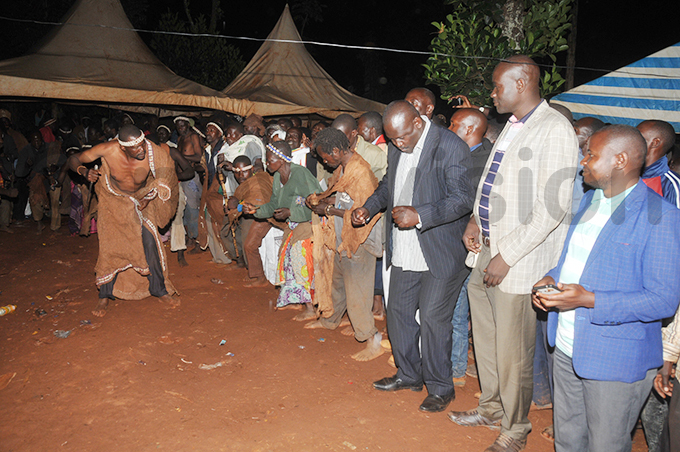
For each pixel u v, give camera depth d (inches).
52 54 343.0
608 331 93.6
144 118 465.7
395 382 157.6
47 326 197.3
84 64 346.0
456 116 158.4
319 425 138.0
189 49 582.9
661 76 244.5
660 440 121.6
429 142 136.7
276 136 227.9
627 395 95.3
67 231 354.0
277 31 457.7
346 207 167.5
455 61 224.4
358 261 167.2
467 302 161.9
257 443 129.6
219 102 373.7
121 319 204.4
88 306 217.6
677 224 88.3
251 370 167.9
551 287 93.5
